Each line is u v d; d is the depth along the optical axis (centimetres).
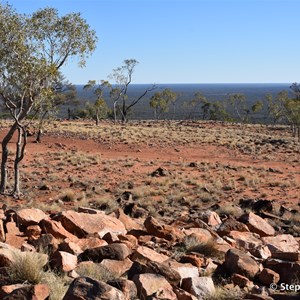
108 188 2241
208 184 2331
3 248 696
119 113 10169
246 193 2198
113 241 884
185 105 12700
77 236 969
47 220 930
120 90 7294
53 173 2678
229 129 7281
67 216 987
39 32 1755
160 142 4666
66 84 3250
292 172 2967
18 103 1920
